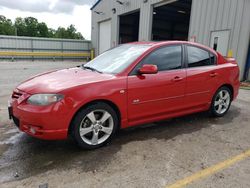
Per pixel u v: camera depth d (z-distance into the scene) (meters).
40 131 2.82
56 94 2.81
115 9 17.89
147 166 2.78
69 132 3.03
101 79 3.17
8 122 4.21
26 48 23.03
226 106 4.74
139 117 3.51
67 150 3.15
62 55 23.61
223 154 3.11
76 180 2.48
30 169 2.68
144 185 2.42
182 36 26.03
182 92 3.90
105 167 2.75
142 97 3.45
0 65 16.27
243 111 5.14
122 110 3.30
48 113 2.77
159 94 3.61
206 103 4.34
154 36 23.80
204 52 4.32
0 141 3.41
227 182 2.49
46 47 23.86
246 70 9.30
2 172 2.61
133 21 22.11
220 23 9.68
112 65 3.66
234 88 4.76
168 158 2.98
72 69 3.95
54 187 2.36
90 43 25.50
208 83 4.25
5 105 5.38
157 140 3.52
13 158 2.92
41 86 3.01
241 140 3.58
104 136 3.29
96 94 3.03
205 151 3.19
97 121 3.16
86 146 3.11
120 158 2.96
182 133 3.81
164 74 3.66
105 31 20.31
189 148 3.27
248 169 2.76
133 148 3.24
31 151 3.11
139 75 3.43
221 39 9.74
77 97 2.90
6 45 22.09
